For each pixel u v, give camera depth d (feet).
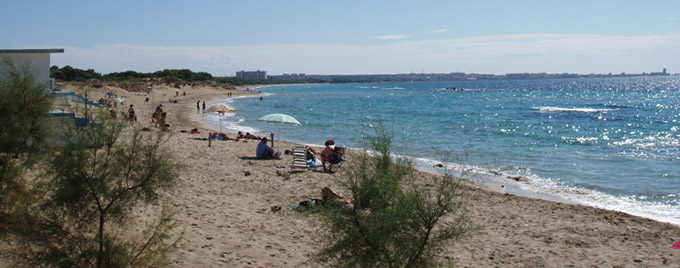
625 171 65.16
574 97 333.62
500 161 73.20
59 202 17.31
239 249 26.45
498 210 40.93
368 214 16.88
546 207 42.86
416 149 85.30
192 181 45.85
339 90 584.81
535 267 27.32
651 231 35.70
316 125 138.21
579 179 59.77
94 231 19.12
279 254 26.20
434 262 16.49
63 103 19.12
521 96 362.12
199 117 163.12
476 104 258.37
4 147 20.98
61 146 17.92
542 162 72.79
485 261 27.76
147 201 18.47
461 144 94.17
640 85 631.97
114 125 18.15
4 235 18.49
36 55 58.70
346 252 16.80
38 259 17.15
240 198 40.04
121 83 349.00
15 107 21.75
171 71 582.35
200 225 30.25
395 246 16.15
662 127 129.70
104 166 17.61
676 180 58.90
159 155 18.84
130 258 18.71
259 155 63.98
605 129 126.00
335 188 42.93
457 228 17.56
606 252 30.53
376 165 18.49
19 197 19.45
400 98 346.74
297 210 19.26
